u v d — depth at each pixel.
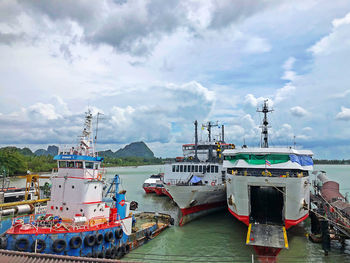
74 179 22.31
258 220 26.56
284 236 21.75
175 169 39.34
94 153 25.64
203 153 46.16
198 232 29.11
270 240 21.05
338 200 29.14
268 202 32.75
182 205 31.88
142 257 22.36
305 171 27.06
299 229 30.69
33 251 17.81
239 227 30.83
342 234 24.16
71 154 24.02
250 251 23.56
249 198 25.58
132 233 24.45
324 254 22.94
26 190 41.25
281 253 23.16
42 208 23.98
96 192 22.88
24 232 18.31
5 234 18.28
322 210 26.45
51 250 18.16
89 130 25.72
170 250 23.91
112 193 27.84
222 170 37.41
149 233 26.61
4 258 12.60
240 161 27.41
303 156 28.39
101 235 20.34
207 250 23.86
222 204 38.19
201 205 33.97
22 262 12.34
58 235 18.58
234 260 21.70
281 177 23.64
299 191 23.66
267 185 24.47
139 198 55.19
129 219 24.08
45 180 94.31
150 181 65.12
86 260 12.25
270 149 26.89
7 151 114.19
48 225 19.84
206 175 37.44
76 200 21.89
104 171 26.83
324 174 42.41
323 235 23.11
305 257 22.30
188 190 31.28
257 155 27.34
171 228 30.81
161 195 58.59
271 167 25.62
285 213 24.41
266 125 35.69
